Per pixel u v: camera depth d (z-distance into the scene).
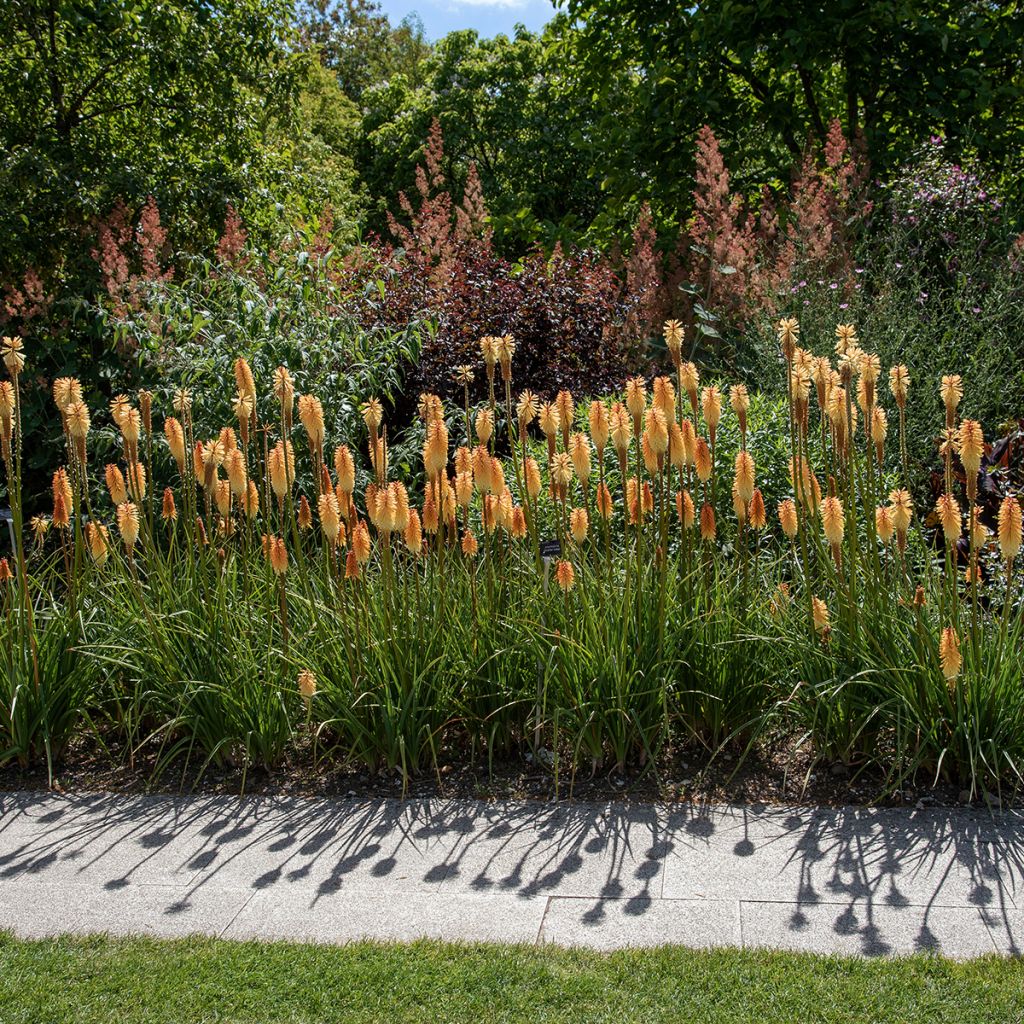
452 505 5.12
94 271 10.67
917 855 3.97
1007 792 4.41
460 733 5.15
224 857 4.17
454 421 9.18
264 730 4.90
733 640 4.74
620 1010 3.11
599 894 3.79
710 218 10.55
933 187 10.16
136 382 9.03
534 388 9.82
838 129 10.40
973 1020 3.00
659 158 13.84
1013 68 12.49
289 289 8.84
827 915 3.60
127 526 5.09
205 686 4.88
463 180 28.62
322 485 5.09
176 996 3.23
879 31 12.21
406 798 4.65
